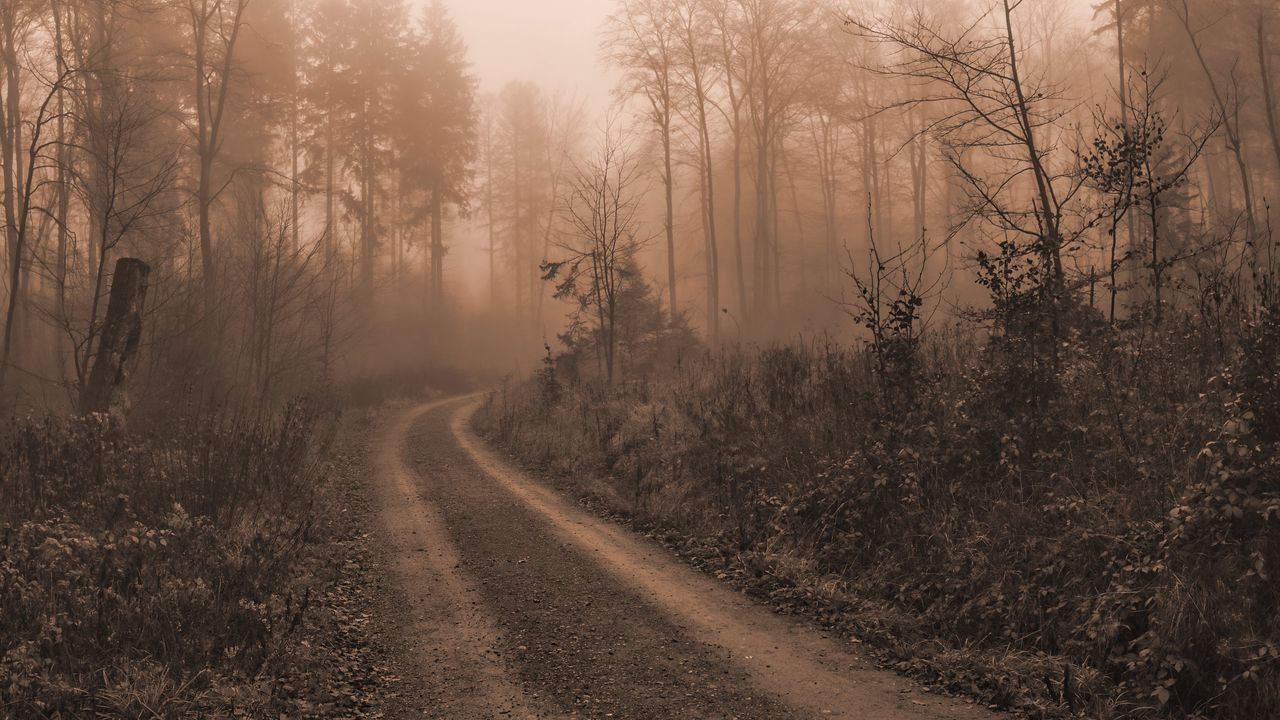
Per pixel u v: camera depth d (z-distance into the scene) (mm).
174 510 6477
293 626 4961
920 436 7059
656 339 25094
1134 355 6883
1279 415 4828
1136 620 4523
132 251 22141
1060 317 7324
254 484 8391
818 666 4922
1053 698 4219
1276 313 5406
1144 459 5582
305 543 7129
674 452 10242
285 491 8695
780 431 9094
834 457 7828
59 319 15547
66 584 4891
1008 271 7668
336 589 6484
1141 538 4898
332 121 39062
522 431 14875
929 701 4391
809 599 6012
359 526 8656
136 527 5895
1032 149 9008
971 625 5152
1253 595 4281
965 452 6656
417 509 9469
